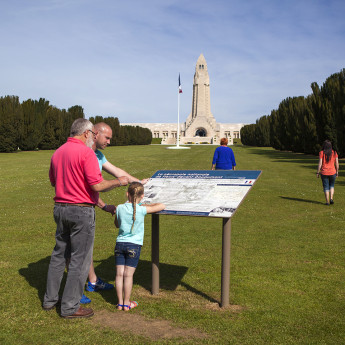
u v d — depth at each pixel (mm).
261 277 4848
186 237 6852
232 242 6508
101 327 3531
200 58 109312
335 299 4160
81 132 3850
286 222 8117
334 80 29469
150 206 3947
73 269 3717
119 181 3928
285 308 3939
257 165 23922
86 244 3777
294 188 13484
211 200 4047
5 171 19406
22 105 42406
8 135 38375
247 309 3922
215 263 5422
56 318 3723
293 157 33094
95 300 4195
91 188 3701
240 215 8898
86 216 3727
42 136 44531
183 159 28812
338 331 3441
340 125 27500
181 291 4438
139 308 3959
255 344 3209
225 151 9312
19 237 6785
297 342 3248
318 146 31578
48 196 11734
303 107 37125
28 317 3727
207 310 3902
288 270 5098
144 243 6473
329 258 5602
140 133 80438
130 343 3223
